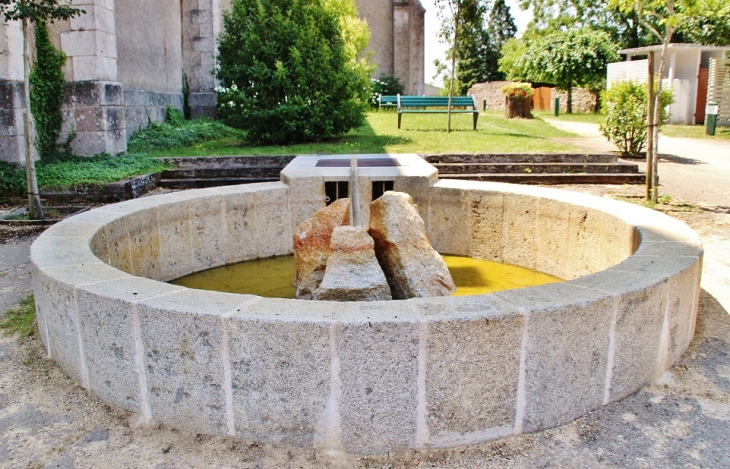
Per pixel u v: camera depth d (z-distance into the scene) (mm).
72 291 3229
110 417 3096
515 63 33062
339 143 12336
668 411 3066
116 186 8711
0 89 9141
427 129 15508
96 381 3256
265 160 10289
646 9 8438
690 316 3643
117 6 12898
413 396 2752
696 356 3629
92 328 3166
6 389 3381
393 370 2719
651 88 7645
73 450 2842
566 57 29375
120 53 13047
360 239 4324
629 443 2824
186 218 5941
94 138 10391
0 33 9039
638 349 3186
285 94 12367
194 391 2922
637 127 11930
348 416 2775
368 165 7355
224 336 2791
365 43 16953
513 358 2811
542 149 11062
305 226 4879
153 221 5598
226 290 5547
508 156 10242
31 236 6965
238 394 2852
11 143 9211
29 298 4836
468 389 2787
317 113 12258
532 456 2750
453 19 14938
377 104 23219
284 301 2959
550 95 32625
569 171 9945
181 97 16688
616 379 3125
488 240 6406
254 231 6492
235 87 12375
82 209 8328
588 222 5402
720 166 11383
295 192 6578
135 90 13336
